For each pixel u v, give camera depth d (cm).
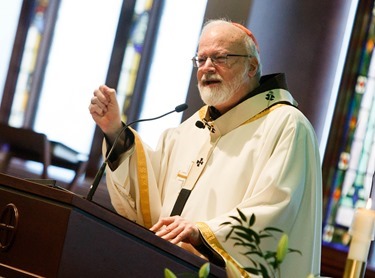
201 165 988
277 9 1675
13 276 743
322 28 1703
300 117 964
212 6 1708
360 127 1756
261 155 942
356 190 1741
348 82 1753
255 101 987
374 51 1758
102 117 962
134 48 2086
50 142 1928
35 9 2216
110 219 755
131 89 2064
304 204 936
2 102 2198
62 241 732
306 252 928
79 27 2158
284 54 1686
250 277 869
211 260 878
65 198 741
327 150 1753
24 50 2209
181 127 1048
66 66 2158
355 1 1744
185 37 2023
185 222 873
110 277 755
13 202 758
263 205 901
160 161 1030
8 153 1919
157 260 777
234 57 966
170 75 2023
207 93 970
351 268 648
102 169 909
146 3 2089
